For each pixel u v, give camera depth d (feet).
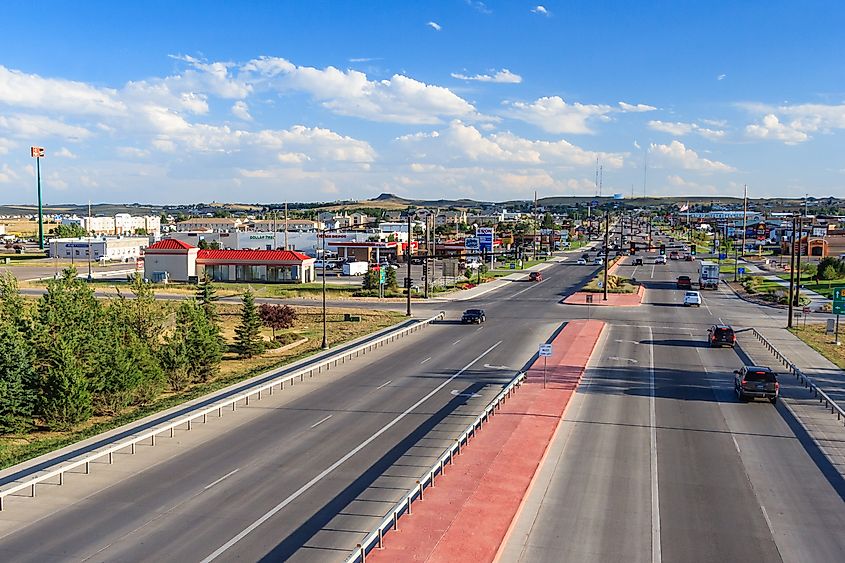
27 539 61.87
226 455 85.76
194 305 140.36
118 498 71.67
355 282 352.69
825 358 152.76
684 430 96.58
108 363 106.32
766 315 231.50
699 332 192.75
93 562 57.62
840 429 97.86
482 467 78.48
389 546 58.65
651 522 65.87
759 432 96.02
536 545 60.85
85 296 124.98
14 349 97.30
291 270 345.92
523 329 197.16
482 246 483.10
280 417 103.55
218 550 59.88
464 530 61.82
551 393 115.85
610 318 221.66
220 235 503.20
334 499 71.41
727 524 65.72
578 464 82.07
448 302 267.80
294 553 59.31
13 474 79.05
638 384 126.00
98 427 98.37
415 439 91.91
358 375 134.31
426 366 143.13
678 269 432.66
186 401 114.01
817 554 59.82
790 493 73.87
